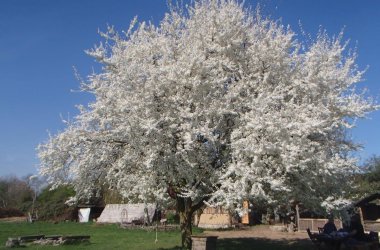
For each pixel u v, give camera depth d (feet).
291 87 50.83
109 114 47.11
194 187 45.96
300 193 47.44
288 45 53.47
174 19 56.18
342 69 52.24
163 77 45.27
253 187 39.50
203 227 115.75
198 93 46.83
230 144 44.34
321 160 41.91
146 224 122.62
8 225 139.74
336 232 54.19
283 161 40.60
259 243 70.69
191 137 42.91
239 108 47.60
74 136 49.98
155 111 44.78
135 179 46.70
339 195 49.62
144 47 52.54
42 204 183.93
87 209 169.89
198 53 49.16
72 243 76.89
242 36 54.54
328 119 46.03
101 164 51.93
